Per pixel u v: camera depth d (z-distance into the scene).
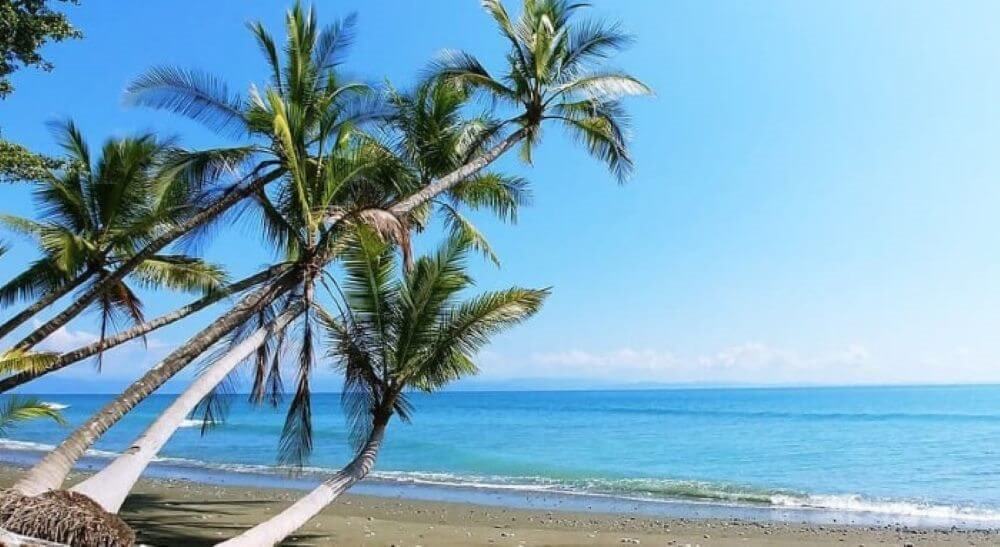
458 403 112.31
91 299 13.48
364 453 10.86
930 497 19.95
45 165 12.88
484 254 16.73
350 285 11.89
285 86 13.81
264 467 25.95
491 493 20.17
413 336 11.68
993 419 56.03
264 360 12.10
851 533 14.20
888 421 55.06
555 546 12.67
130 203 15.62
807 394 150.12
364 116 14.32
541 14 15.28
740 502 18.83
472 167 13.94
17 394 12.39
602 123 15.91
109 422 9.24
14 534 5.82
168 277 16.77
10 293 15.47
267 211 12.82
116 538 6.61
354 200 12.41
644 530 14.42
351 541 12.78
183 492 18.91
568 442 39.56
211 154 13.15
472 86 15.73
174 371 10.19
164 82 13.09
